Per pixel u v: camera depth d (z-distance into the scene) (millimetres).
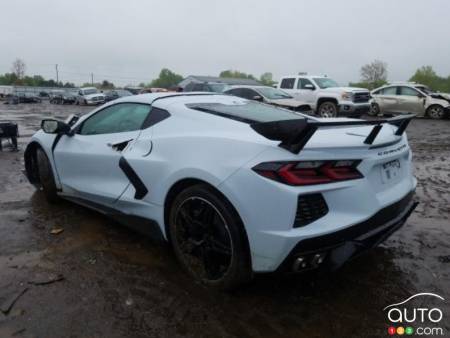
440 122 15906
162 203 2994
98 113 3920
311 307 2615
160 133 3152
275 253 2373
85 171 3822
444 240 3674
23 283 2824
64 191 4234
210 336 2312
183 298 2672
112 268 3064
